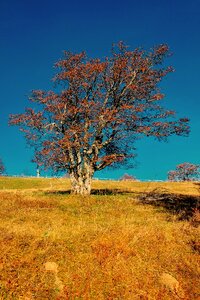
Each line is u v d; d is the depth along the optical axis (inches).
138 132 1282.0
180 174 3294.8
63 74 1327.5
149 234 661.3
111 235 636.1
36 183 2647.6
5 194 1277.1
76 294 440.8
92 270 501.7
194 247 617.0
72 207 990.4
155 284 482.3
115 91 1363.2
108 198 1198.3
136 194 1405.0
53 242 597.0
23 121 1252.5
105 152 1381.6
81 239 619.8
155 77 1362.0
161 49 1353.3
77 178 1355.8
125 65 1327.5
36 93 1315.2
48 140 1258.6
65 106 1331.2
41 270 488.1
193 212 879.7
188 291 470.0
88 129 1312.7
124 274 497.0
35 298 427.2
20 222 741.9
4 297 419.8
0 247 544.7
